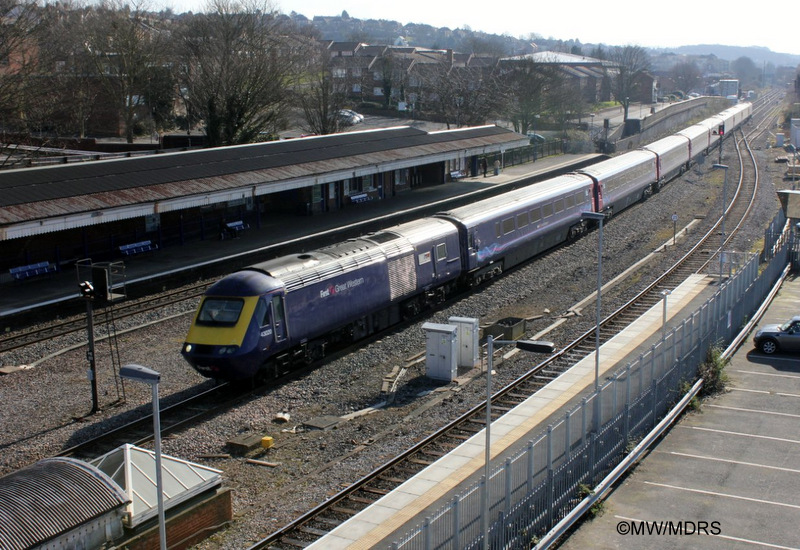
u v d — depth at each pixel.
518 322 30.06
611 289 37.19
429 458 19.62
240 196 40.25
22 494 13.21
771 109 179.75
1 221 29.33
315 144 51.59
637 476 19.34
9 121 49.00
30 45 50.25
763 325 32.97
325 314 26.19
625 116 112.00
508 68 89.75
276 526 16.31
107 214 33.38
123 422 21.72
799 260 42.78
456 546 13.45
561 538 16.39
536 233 41.53
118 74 64.75
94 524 13.50
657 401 22.14
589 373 25.66
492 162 73.44
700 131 84.12
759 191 65.50
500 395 23.94
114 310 31.53
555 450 16.33
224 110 59.66
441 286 33.88
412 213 52.78
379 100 110.50
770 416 23.25
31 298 31.50
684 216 56.12
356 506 17.19
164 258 39.16
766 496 18.20
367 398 23.89
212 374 23.34
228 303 23.58
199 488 15.63
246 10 67.50
